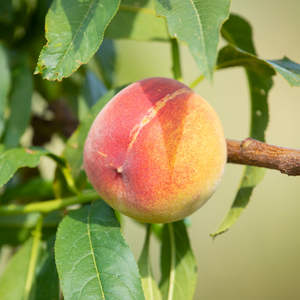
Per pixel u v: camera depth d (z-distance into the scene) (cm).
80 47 87
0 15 99
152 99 87
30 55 100
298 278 156
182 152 86
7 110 96
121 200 87
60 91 107
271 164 88
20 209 93
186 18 84
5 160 91
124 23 96
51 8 87
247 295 157
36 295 92
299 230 162
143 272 91
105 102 93
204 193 87
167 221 88
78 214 90
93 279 87
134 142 86
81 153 93
